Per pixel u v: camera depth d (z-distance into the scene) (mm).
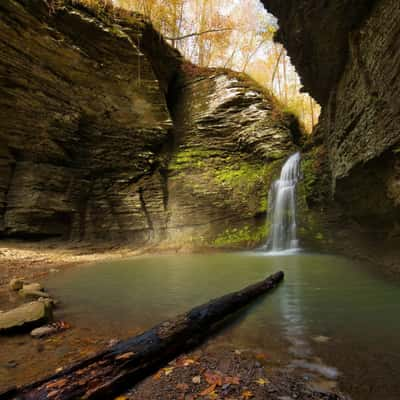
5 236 13344
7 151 13688
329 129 11023
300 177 15008
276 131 19781
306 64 10312
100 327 3477
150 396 1999
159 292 5418
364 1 6625
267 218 16375
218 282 6340
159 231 17750
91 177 16922
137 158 18625
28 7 13641
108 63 17172
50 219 14562
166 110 20047
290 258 10586
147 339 2619
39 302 3867
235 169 19688
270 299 4703
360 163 7344
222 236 16391
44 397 1788
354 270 7465
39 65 14375
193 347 2838
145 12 20047
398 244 7594
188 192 18828
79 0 15672
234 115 20953
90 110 16703
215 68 23438
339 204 11055
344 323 3496
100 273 7934
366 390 2037
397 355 2586
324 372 2309
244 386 2107
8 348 2830
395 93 5527
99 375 2062
